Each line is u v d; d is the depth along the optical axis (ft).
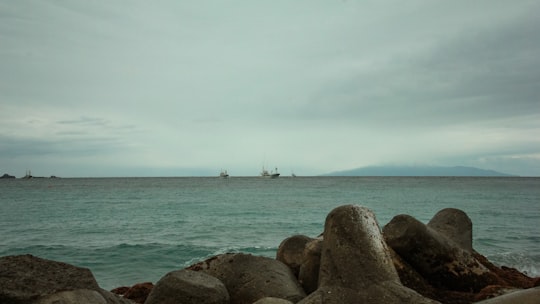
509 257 51.57
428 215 103.91
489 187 276.41
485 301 16.87
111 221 91.30
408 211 113.50
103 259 52.90
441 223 32.96
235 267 24.75
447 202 144.25
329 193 204.54
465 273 25.36
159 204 137.08
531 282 28.96
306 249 25.13
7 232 75.61
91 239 67.67
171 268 48.70
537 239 66.64
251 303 22.67
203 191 228.43
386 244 23.95
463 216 33.53
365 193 203.72
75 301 16.65
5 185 329.31
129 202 145.59
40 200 154.10
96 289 18.56
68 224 86.28
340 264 20.34
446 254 25.27
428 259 25.18
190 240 66.64
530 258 51.13
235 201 151.43
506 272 31.24
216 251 57.52
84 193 205.05
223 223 88.17
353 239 21.02
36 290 16.70
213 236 71.10
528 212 108.37
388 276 19.86
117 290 31.30
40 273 18.04
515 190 232.94
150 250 57.93
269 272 24.06
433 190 234.38
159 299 20.74
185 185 328.29
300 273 25.00
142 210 116.06
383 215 104.06
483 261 31.45
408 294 18.40
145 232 75.56
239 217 99.19
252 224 86.69
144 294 28.86
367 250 20.65
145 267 49.06
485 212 108.58
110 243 63.31
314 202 146.00
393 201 149.28
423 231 25.18
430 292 24.35
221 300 21.08
